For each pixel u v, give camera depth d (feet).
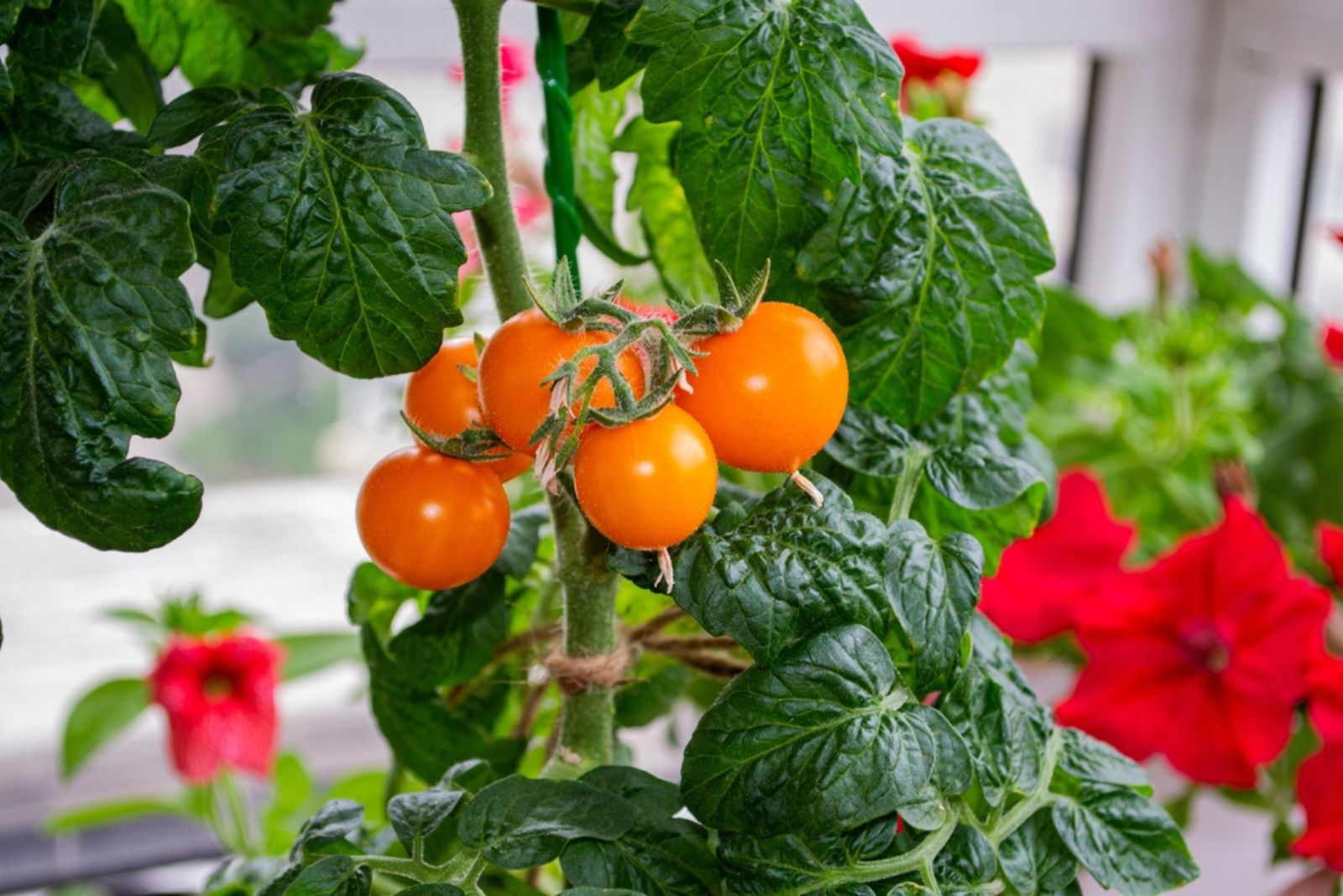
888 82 1.49
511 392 1.39
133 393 1.41
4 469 1.42
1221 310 2.88
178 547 3.14
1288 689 2.03
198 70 1.84
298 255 1.43
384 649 1.81
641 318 1.37
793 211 1.50
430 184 1.44
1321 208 3.29
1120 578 2.14
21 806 3.01
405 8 2.54
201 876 2.97
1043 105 3.32
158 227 1.42
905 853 1.51
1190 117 3.29
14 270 1.42
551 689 1.89
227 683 2.46
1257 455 2.68
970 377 1.57
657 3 1.47
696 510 1.37
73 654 3.08
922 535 1.50
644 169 1.76
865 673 1.46
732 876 1.49
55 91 1.56
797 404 1.39
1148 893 1.56
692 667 1.69
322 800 2.51
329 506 3.21
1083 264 3.43
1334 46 2.83
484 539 1.49
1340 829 1.95
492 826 1.50
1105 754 1.62
